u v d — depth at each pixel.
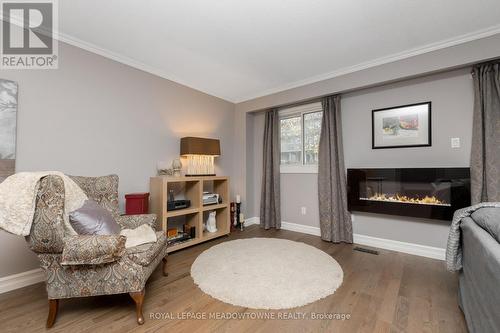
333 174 3.16
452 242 1.60
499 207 1.45
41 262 1.45
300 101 3.50
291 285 1.94
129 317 1.56
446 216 2.43
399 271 2.24
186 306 1.68
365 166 3.05
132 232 1.87
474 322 1.21
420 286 1.95
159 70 2.99
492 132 2.19
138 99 2.81
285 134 3.95
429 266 2.36
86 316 1.57
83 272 1.47
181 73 3.11
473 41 2.19
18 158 1.96
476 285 1.17
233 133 4.20
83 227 1.55
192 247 2.90
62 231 1.42
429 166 2.61
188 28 2.13
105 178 2.14
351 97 3.17
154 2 1.79
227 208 3.43
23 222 1.35
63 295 1.46
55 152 2.16
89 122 2.39
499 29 2.06
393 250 2.83
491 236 1.14
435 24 2.05
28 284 2.00
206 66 2.90
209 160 3.44
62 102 2.21
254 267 2.28
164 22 2.04
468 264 1.37
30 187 1.40
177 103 3.26
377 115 2.95
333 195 3.15
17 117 1.96
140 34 2.22
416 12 1.90
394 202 2.75
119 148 2.63
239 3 1.80
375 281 2.04
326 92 3.14
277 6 1.83
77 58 2.31
